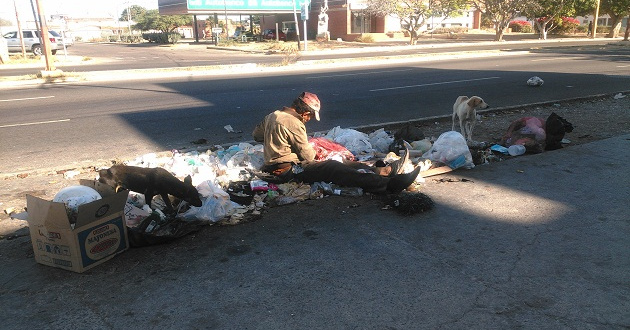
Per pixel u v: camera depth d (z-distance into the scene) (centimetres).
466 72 1744
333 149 580
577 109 966
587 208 448
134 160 627
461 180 537
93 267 352
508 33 5772
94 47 4953
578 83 1391
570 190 497
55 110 1074
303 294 313
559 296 306
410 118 923
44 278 339
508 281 324
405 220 429
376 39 4547
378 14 3906
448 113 970
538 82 1327
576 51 2861
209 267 351
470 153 580
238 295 313
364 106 1063
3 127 891
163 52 3706
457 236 395
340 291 316
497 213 441
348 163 520
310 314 291
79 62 2617
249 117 960
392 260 356
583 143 689
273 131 517
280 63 2153
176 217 416
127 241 377
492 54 2689
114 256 367
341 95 1229
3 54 2530
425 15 3591
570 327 274
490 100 1115
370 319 285
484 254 363
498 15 4028
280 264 354
